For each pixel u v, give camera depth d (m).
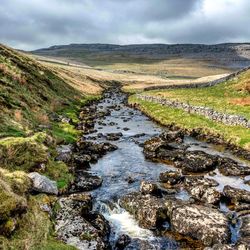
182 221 22.86
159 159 39.53
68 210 23.22
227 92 79.94
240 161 38.25
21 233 18.78
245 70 89.50
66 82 105.56
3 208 18.80
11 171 26.81
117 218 25.22
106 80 188.62
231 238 21.77
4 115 39.97
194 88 100.56
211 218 23.12
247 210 25.59
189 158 37.50
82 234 20.47
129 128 58.25
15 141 30.41
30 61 92.00
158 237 22.31
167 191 29.66
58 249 18.56
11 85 54.00
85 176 32.19
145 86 155.25
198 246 21.22
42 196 24.06
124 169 35.78
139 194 27.56
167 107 71.94
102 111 78.31
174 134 48.84
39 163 29.67
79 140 45.34
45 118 48.84
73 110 69.81
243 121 47.66
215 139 46.91
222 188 30.03
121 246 21.02
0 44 88.19
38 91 64.06
